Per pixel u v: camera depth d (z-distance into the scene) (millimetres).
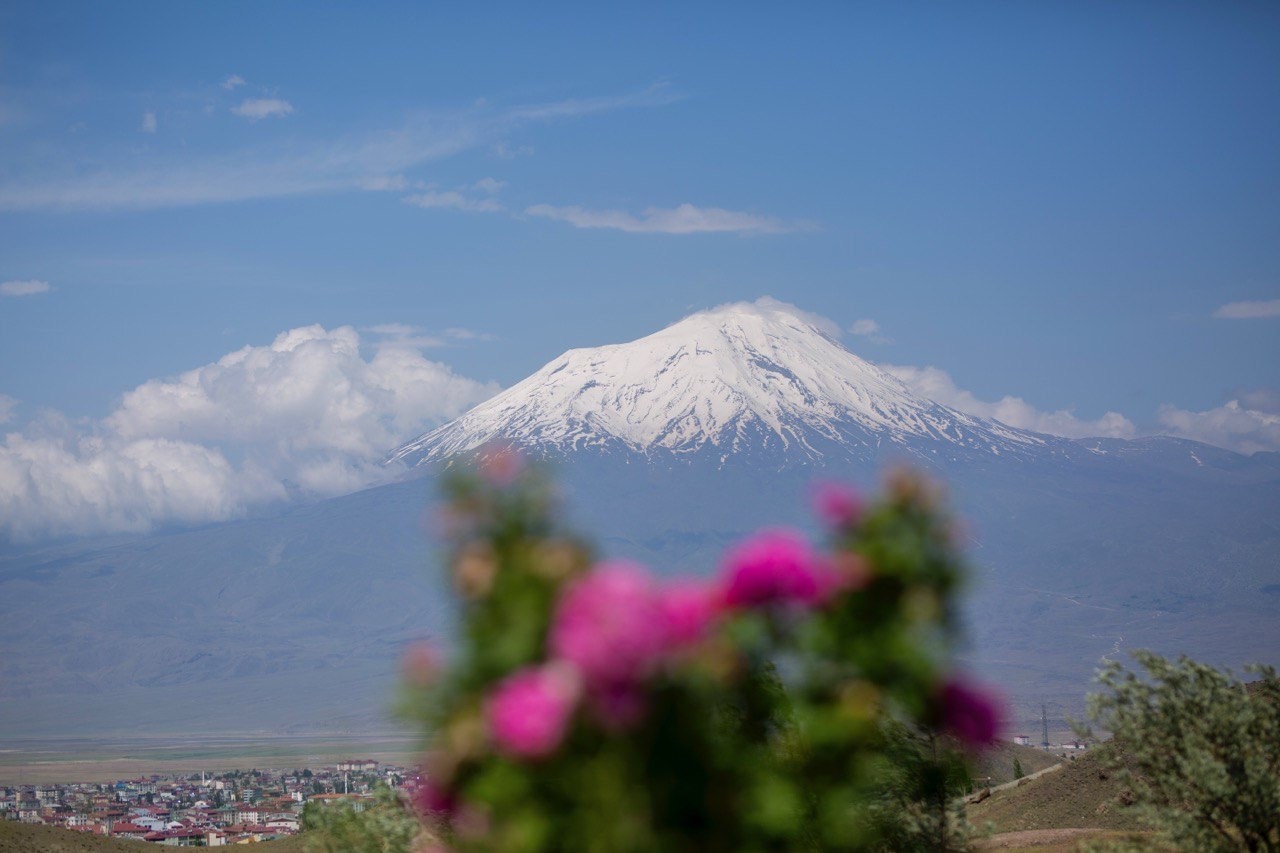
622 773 10305
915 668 11141
